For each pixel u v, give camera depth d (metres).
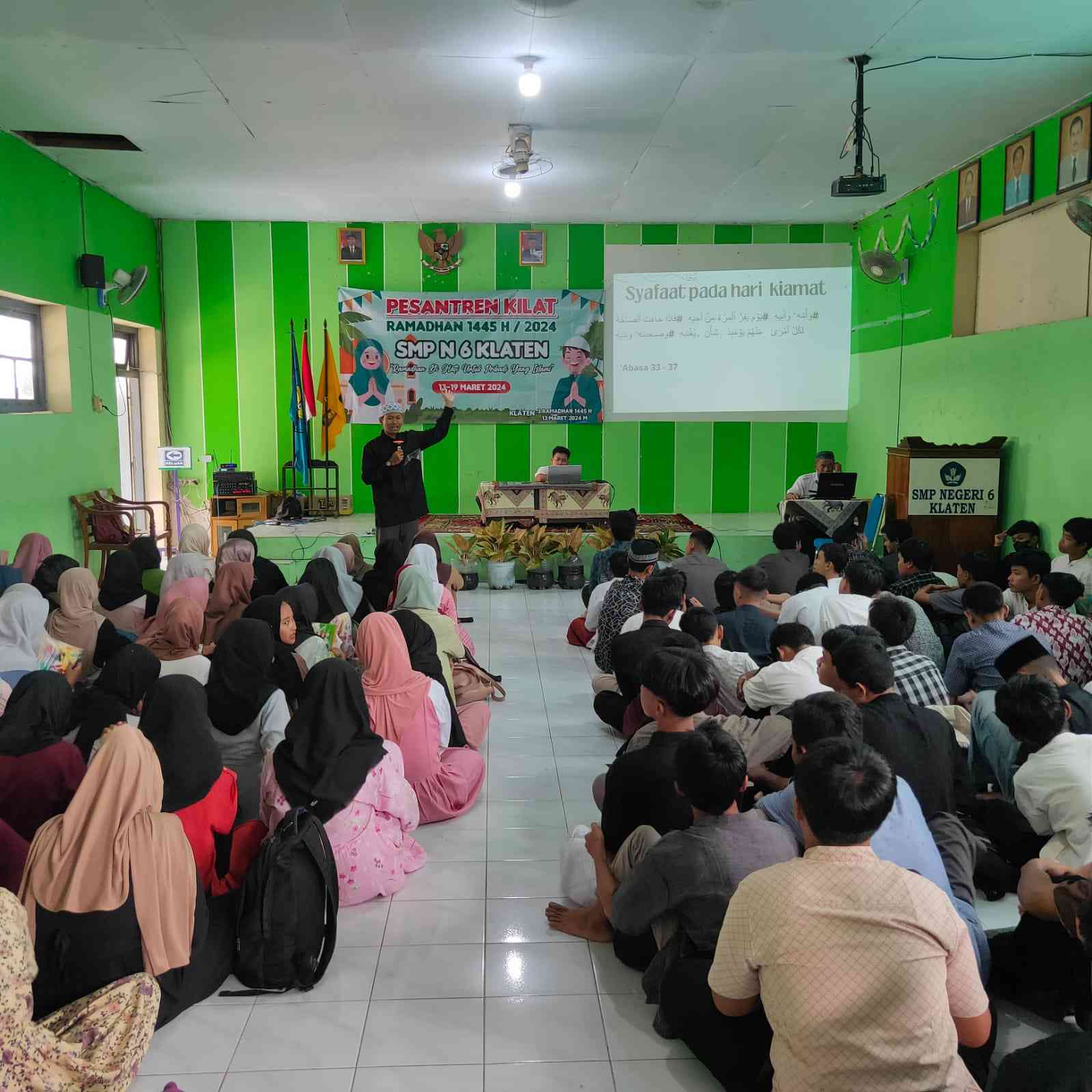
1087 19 4.74
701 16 4.64
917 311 8.52
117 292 8.51
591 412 10.14
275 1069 2.33
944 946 1.70
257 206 9.01
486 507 8.39
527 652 6.25
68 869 2.21
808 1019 1.69
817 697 2.40
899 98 5.95
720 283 9.98
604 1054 2.39
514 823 3.72
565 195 8.59
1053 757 2.67
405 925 2.99
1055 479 6.35
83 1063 2.03
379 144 6.89
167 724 2.69
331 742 2.94
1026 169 6.64
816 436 10.28
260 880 2.61
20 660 3.83
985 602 3.75
